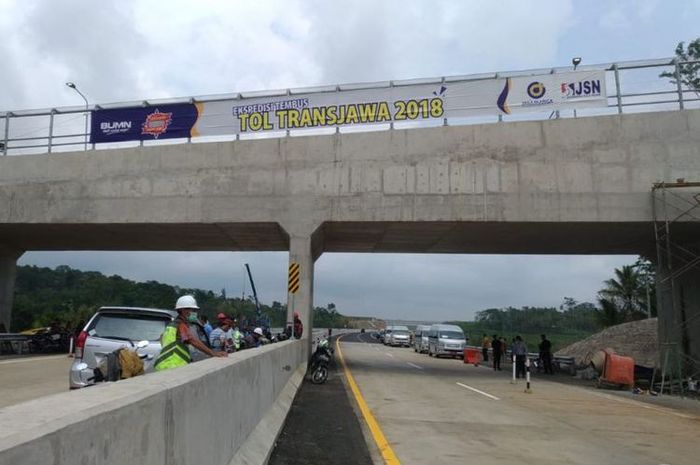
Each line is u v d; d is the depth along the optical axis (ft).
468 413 43.27
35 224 79.25
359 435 32.50
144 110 78.95
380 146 74.13
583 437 34.96
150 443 10.83
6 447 6.41
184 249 103.04
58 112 80.59
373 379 67.36
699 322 77.97
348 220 73.72
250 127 76.79
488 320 274.98
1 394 39.32
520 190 70.95
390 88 74.69
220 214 75.77
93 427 8.39
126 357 23.30
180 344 23.82
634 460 28.84
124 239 91.76
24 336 89.40
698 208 67.72
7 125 80.94
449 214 71.77
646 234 76.64
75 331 79.15
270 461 24.84
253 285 104.12
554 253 97.09
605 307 171.42
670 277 68.80
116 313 31.94
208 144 77.05
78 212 77.92
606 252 94.43
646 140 69.92
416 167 73.15
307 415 38.65
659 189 68.39
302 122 75.92
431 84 74.08
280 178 75.41
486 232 78.43
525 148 71.51
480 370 91.76
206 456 15.25
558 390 63.67
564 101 71.67
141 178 77.51
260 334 67.36
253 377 24.32
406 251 100.89
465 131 72.64
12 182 79.77
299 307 73.36
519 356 89.45
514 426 38.14
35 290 178.50
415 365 97.04
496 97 72.74
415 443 31.22
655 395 63.10
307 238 74.23
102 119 79.61
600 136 70.54
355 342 214.90
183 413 13.10
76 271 189.47
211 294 164.96
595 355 79.00
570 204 70.03
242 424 21.30
